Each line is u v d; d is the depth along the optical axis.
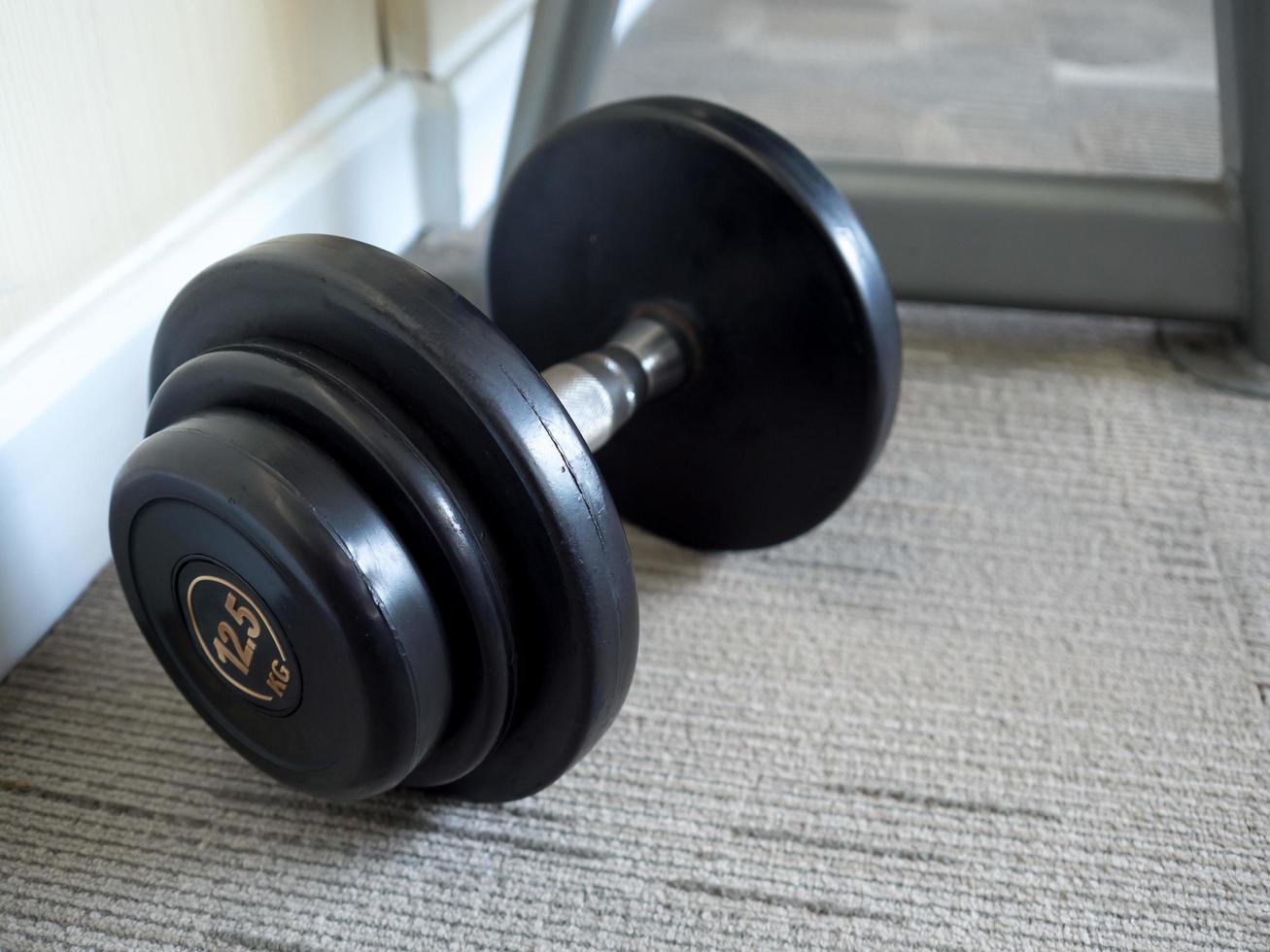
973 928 0.56
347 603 0.46
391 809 0.61
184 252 0.80
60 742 0.64
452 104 1.11
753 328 0.70
